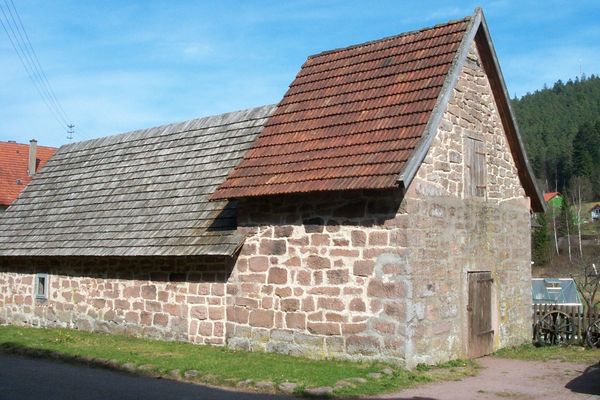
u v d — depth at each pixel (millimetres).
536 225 18734
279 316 13250
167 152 19562
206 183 16906
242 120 18516
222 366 11625
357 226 12336
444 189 13031
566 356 14391
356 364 11875
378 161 12031
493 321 14688
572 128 117062
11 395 9703
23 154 34688
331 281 12562
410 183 11961
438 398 9891
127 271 16516
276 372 11070
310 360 12398
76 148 23594
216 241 14359
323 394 9820
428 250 12352
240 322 13906
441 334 12648
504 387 10906
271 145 14328
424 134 11922
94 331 17172
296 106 14852
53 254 18000
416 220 12031
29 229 20234
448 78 12711
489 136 14984
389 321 11781
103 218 18312
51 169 23266
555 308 16656
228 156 17438
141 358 12508
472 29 13570
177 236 15414
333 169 12562
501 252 15156
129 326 16297
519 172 16234
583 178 86438
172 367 11539
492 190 14961
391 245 11891
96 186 20281
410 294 11734
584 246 60156
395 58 14117
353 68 14727
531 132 119875
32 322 19156
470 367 12672
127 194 18734
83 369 12078
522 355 14383
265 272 13586
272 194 13031
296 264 13102
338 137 13266
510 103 15281
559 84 142875
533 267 50281
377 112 13156
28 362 12828
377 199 12125
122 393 9906
